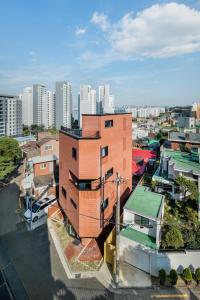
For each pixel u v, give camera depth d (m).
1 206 31.94
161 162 35.28
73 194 23.45
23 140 80.00
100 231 22.95
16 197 35.12
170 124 126.94
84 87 119.62
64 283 17.73
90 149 21.47
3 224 27.08
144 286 17.08
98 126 22.50
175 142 48.50
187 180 26.02
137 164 45.88
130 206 21.16
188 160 31.70
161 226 20.03
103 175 23.45
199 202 23.53
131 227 20.73
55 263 20.17
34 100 129.50
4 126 97.06
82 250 21.91
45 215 28.77
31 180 38.72
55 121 135.50
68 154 24.58
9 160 44.53
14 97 105.94
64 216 27.72
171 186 29.53
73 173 23.27
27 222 27.33
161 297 16.08
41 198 31.89
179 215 23.70
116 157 27.05
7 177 45.16
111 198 26.09
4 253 21.62
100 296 16.42
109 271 18.89
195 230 19.77
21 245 22.94
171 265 17.95
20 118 108.69
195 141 46.41
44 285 17.56
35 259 20.70
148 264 18.31
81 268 19.38
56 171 41.81
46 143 47.28
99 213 22.36
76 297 16.39
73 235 24.52
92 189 22.03
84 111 121.19
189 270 17.05
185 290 16.58
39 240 23.81
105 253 20.08
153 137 81.38
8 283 17.81
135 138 88.12
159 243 19.00
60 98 128.88
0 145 45.34
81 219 22.06
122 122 28.42
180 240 18.25
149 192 24.45
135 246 19.00
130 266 19.16
